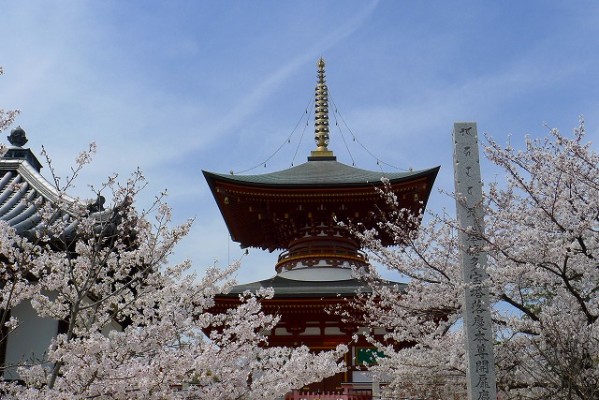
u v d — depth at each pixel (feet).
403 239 59.88
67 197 64.18
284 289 87.51
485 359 45.62
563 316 48.75
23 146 73.97
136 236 45.68
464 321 46.93
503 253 48.93
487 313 46.57
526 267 47.50
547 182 49.55
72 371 34.58
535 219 50.14
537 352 52.70
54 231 43.86
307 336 86.99
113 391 35.37
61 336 35.83
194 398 38.91
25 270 42.06
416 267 59.21
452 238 58.34
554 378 50.29
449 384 59.57
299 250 96.99
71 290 44.75
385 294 63.52
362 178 95.91
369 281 73.51
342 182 92.63
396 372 58.95
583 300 50.44
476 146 49.90
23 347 56.95
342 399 77.36
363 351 85.35
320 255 95.50
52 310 43.45
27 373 38.52
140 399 35.53
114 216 42.93
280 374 41.65
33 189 67.72
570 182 48.93
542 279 50.93
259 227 105.19
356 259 96.22
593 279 50.16
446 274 57.62
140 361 39.06
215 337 43.21
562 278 49.88
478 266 47.85
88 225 42.98
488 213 49.44
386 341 85.25
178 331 40.88
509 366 53.62
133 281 44.78
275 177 98.84
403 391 60.85
